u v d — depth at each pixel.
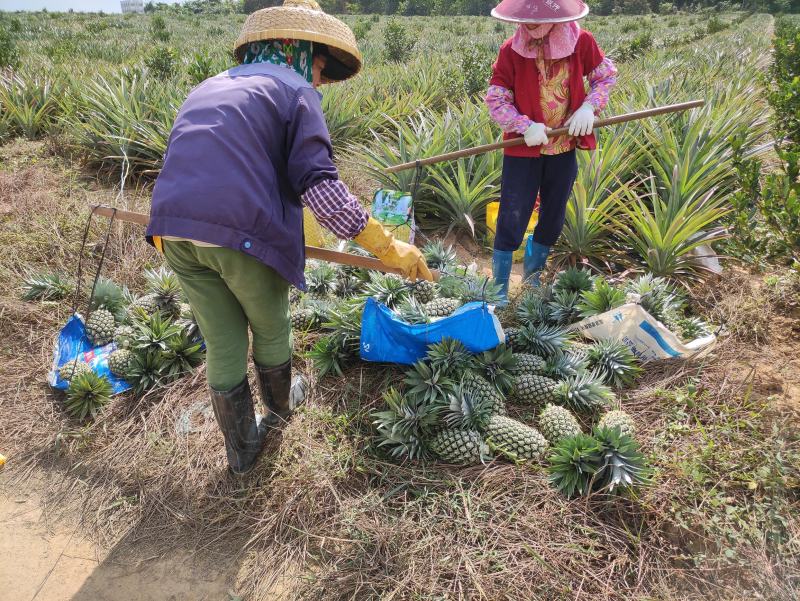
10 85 8.05
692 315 3.55
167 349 3.06
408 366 2.93
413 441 2.46
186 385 2.96
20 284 3.87
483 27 38.75
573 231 4.16
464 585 1.97
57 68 9.98
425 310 3.04
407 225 3.51
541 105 3.10
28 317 3.52
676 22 50.41
